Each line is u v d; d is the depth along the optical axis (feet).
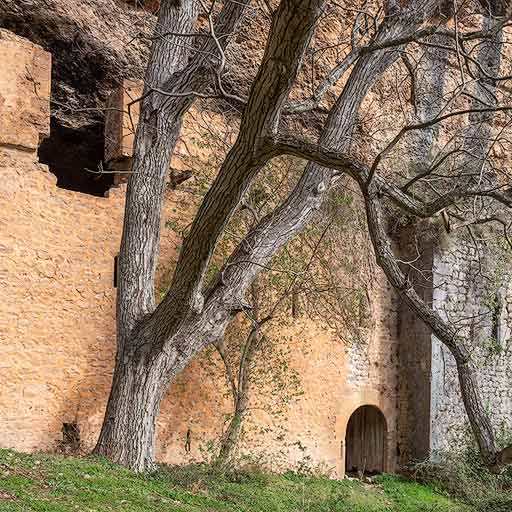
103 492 21.86
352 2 40.37
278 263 36.19
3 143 28.60
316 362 39.42
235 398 33.40
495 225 44.57
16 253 28.78
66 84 35.78
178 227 34.50
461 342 19.29
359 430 44.88
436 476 39.78
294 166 37.47
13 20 32.53
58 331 29.84
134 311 27.71
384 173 41.27
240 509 25.66
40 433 28.89
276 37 17.98
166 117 28.45
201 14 35.40
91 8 34.32
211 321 27.32
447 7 45.44
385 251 19.53
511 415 45.21
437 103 45.85
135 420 26.81
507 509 34.58
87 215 31.19
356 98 29.45
